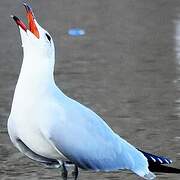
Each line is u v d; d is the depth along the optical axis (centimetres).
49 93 877
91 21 2611
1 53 2048
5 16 2652
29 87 871
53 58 889
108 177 1054
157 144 1218
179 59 1958
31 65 877
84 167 875
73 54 2031
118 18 2688
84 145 870
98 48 2128
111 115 1405
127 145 889
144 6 2977
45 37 881
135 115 1405
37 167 1105
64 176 892
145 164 877
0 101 1511
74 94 1579
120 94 1581
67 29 2447
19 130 871
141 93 1589
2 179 1055
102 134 880
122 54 2041
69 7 2941
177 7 2934
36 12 2792
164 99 1535
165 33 2372
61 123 865
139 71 1819
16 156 1156
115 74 1784
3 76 1756
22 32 882
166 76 1761
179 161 1125
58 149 865
